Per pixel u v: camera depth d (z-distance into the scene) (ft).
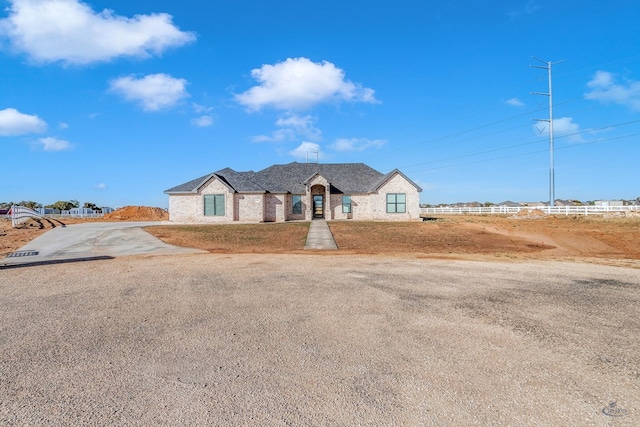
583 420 11.10
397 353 16.15
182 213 112.57
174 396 12.57
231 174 119.85
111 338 18.10
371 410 11.69
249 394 12.69
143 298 26.02
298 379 13.76
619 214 115.24
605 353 16.11
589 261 45.06
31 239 71.92
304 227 90.27
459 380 13.66
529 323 20.17
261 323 20.30
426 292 27.43
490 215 143.43
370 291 27.73
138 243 65.00
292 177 130.11
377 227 88.69
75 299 25.84
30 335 18.57
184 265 40.98
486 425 10.87
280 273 35.47
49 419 11.25
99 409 11.78
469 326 19.69
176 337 18.22
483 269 37.81
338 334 18.54
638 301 24.89
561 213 130.82
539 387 13.12
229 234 77.51
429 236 73.31
